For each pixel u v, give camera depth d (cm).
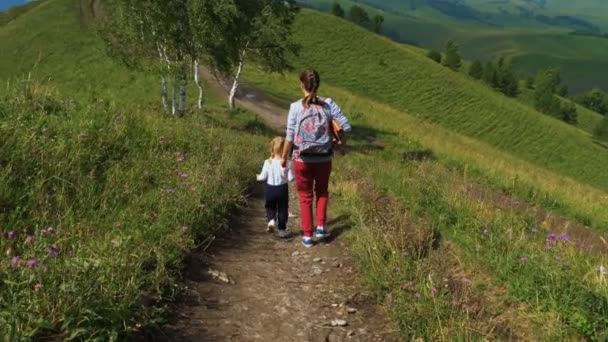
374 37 9888
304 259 604
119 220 525
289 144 623
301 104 612
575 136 9281
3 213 469
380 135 3566
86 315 337
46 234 445
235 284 501
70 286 346
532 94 16588
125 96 4494
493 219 791
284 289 504
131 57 3109
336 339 418
